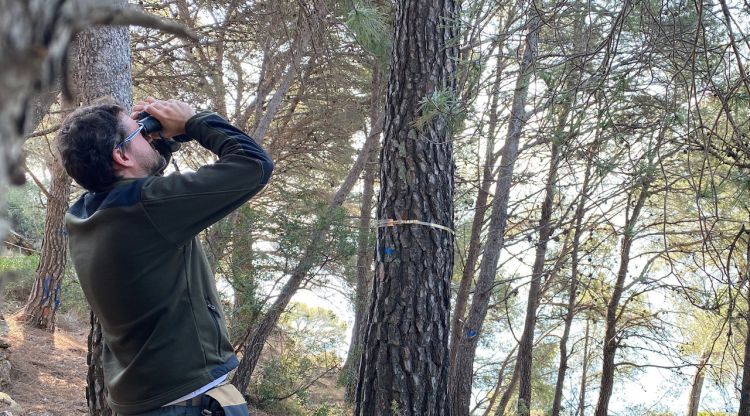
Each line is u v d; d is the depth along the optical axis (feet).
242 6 29.68
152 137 5.88
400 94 14.78
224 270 32.68
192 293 5.52
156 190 5.25
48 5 0.95
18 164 0.95
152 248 5.22
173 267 5.37
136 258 5.18
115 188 5.31
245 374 32.07
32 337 32.07
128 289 5.20
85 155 5.31
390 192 14.74
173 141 6.11
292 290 32.27
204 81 32.68
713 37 12.42
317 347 39.06
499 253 28.04
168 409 5.32
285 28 24.12
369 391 14.44
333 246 31.45
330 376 40.91
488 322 44.70
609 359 36.47
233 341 32.40
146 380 5.32
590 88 10.05
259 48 33.96
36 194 36.55
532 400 49.11
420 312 14.38
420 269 14.46
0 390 23.65
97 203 5.47
